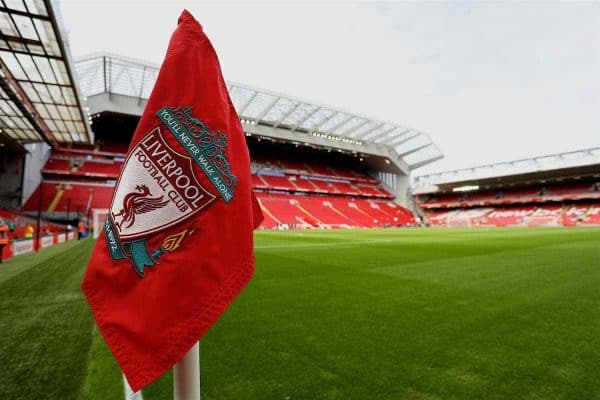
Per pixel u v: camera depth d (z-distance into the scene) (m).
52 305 3.79
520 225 39.81
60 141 21.22
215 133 0.88
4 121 16.19
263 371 2.04
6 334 2.83
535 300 3.80
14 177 22.59
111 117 30.00
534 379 1.93
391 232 23.73
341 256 8.38
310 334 2.71
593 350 2.36
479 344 2.47
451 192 50.97
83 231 19.89
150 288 0.77
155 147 0.85
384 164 51.34
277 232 24.78
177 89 0.89
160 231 0.81
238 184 0.88
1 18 9.44
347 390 1.81
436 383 1.89
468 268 6.25
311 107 32.97
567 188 41.53
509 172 39.56
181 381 0.81
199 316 0.77
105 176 30.56
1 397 1.82
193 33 0.94
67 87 13.38
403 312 3.34
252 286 4.69
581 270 5.96
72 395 1.85
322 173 49.94
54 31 10.01
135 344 0.75
